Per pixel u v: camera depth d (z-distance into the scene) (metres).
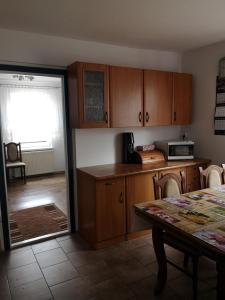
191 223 1.60
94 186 2.60
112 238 2.79
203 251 1.40
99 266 2.40
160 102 3.20
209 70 3.33
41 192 4.85
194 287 1.79
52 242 2.90
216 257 1.32
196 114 3.59
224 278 1.51
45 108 6.07
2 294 2.05
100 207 2.65
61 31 2.65
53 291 2.07
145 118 3.09
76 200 3.12
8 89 5.57
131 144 3.29
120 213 2.79
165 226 1.64
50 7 2.07
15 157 5.52
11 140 5.72
